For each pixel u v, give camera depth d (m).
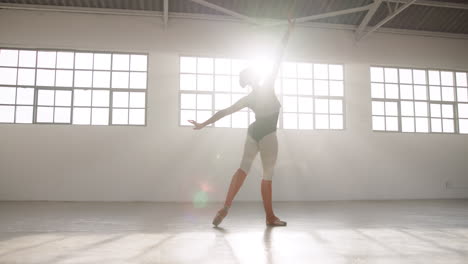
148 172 7.08
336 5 7.49
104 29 7.32
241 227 2.86
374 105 8.16
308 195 7.49
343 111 7.99
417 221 3.40
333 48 8.02
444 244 2.02
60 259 1.57
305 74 7.99
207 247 1.88
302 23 7.80
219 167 7.26
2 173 6.79
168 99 7.32
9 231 2.60
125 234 2.41
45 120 7.12
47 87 7.18
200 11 7.48
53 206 5.44
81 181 6.92
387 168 7.89
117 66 7.39
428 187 8.04
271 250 1.79
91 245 1.95
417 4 7.45
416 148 8.10
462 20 8.22
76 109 7.21
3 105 7.05
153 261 1.53
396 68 8.38
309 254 1.69
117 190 6.97
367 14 7.32
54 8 7.14
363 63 8.10
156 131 7.20
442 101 8.50
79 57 7.33
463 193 8.16
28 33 7.14
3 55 7.17
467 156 8.31
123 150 7.07
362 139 7.87
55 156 6.93
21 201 6.56
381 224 3.12
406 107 8.30
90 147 7.01
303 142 7.62
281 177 7.46
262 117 2.94
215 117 2.99
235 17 7.60
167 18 7.24
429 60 8.41
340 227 2.87
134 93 7.39
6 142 6.87
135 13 7.34
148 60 7.39
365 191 7.73
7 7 7.06
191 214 4.18
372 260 1.57
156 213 4.32
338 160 7.70
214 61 7.70
